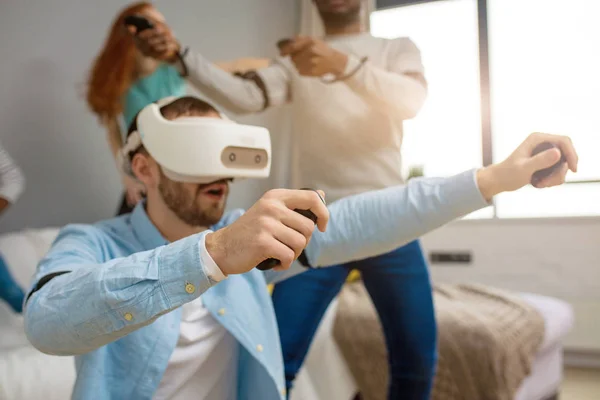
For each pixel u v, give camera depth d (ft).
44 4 5.88
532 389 5.50
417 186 2.45
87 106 5.73
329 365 5.08
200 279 1.57
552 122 7.16
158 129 2.32
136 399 2.26
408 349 4.31
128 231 2.60
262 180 5.06
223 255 1.56
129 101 5.57
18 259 5.07
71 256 2.17
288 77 5.06
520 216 8.18
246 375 2.69
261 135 2.40
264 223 1.52
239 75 5.25
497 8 7.13
